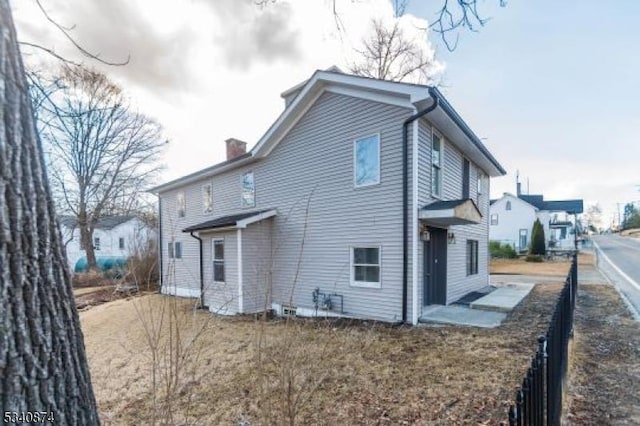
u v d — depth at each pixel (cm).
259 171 1197
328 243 958
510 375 453
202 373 522
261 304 1091
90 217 2170
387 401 401
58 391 159
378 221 847
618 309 895
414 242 780
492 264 2597
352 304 891
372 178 862
